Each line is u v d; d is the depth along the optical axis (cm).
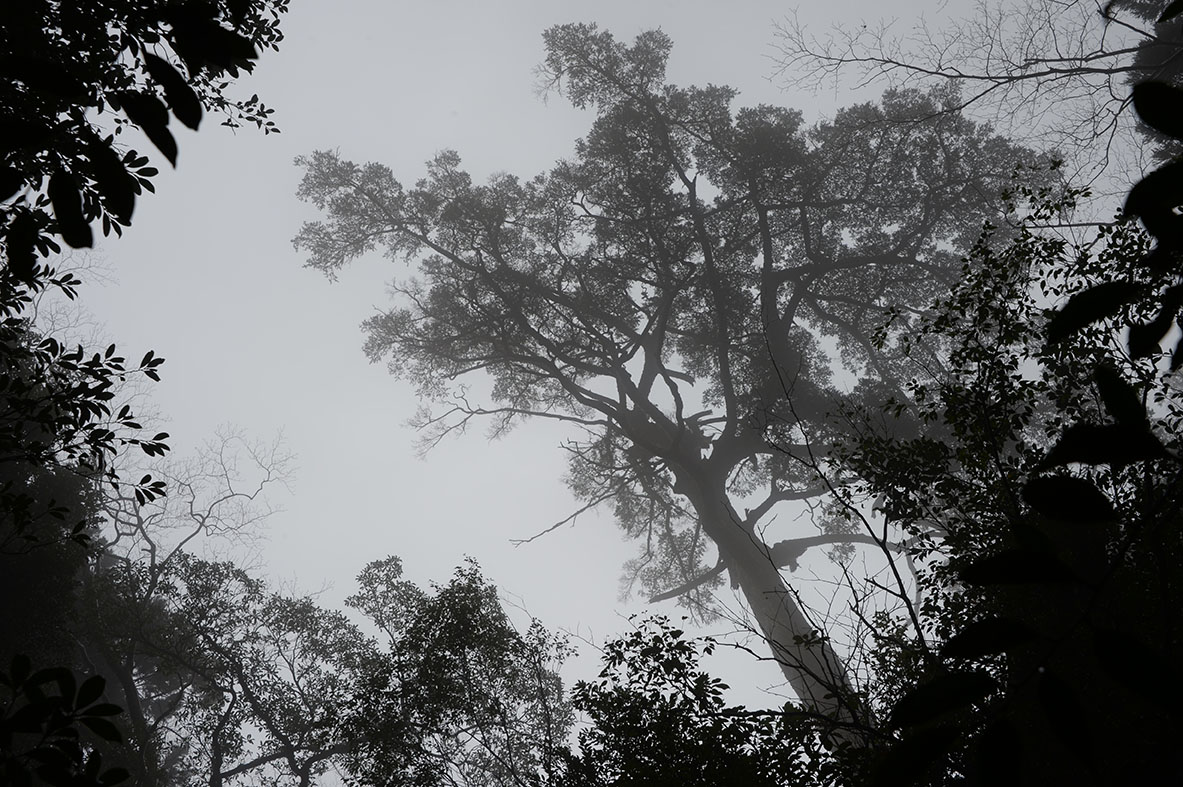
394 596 1738
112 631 2112
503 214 3262
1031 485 96
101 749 1930
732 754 873
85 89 130
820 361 3272
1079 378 777
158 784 2177
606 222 3156
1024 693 98
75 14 457
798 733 877
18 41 135
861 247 3222
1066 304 113
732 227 3184
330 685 2095
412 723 1346
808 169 3020
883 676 895
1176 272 111
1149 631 700
